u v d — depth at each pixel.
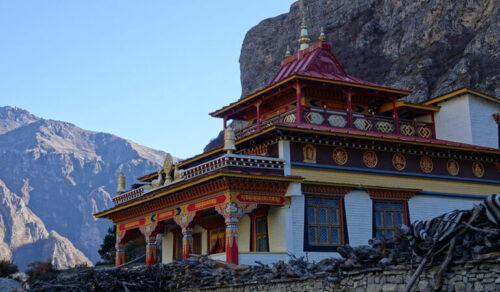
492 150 33.91
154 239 33.50
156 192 32.78
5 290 27.03
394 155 31.94
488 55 80.38
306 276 19.27
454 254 14.40
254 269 23.20
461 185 33.59
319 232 28.92
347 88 33.34
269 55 135.88
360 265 17.20
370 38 110.25
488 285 13.66
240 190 27.41
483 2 90.06
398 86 89.38
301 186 28.83
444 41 92.00
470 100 37.53
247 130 36.12
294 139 29.33
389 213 31.02
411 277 15.16
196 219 29.78
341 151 30.48
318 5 129.00
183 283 25.59
